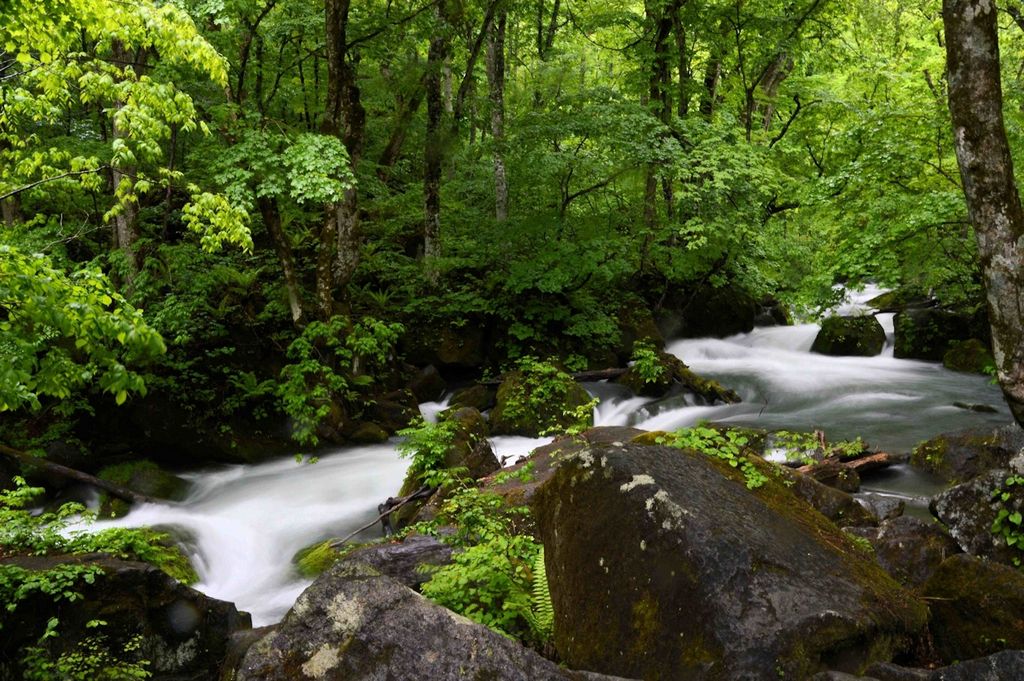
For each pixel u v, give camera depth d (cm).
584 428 948
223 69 725
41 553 678
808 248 2009
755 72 2328
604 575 409
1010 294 513
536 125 1565
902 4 2072
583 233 1678
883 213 1335
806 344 1981
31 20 640
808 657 348
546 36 2559
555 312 1638
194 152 1360
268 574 819
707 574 375
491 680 312
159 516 976
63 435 1100
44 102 753
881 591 412
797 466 906
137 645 577
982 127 512
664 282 2022
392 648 326
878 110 1350
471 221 1833
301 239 1581
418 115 2030
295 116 1866
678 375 1554
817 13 2100
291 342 1350
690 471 462
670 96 1942
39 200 1231
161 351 515
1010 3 1334
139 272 1173
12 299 482
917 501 824
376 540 834
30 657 544
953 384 1515
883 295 2292
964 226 1506
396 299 1645
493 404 1444
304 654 335
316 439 1191
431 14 1516
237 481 1125
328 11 1255
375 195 1917
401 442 1280
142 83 707
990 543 583
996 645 406
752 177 1666
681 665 357
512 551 558
